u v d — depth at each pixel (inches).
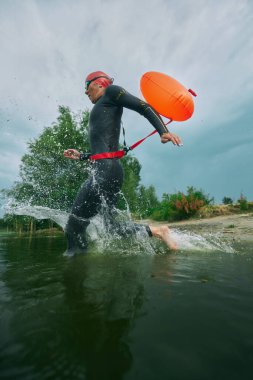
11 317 37.2
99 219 113.0
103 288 50.7
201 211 453.4
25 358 26.5
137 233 109.5
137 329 32.4
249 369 23.9
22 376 23.5
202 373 23.4
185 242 124.3
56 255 104.3
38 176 436.8
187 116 113.8
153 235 109.1
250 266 70.8
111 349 27.8
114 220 112.9
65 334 31.5
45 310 39.6
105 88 119.0
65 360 25.9
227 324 33.4
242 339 29.5
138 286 51.6
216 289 49.0
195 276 59.6
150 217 597.9
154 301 42.6
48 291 49.6
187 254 94.5
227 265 72.5
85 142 511.8
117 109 113.0
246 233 175.6
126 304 41.5
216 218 389.7
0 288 52.7
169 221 478.6
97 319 35.8
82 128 515.5
